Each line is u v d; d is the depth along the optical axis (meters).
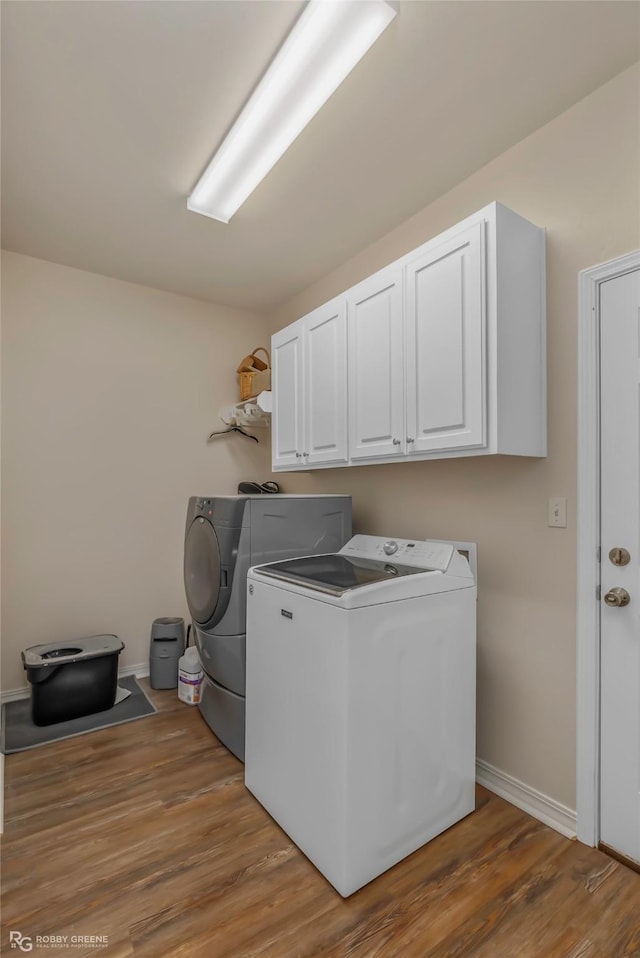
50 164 2.04
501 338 1.63
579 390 1.69
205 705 2.53
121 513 3.18
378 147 1.94
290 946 1.27
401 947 1.27
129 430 3.21
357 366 2.21
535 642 1.84
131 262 2.94
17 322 2.82
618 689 1.59
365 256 2.76
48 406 2.92
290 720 1.68
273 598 1.80
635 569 1.55
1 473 2.77
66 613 2.97
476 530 2.08
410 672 1.61
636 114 1.56
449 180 2.16
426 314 1.84
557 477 1.77
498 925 1.33
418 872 1.52
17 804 1.86
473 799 1.83
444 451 1.79
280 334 2.83
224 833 1.71
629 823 1.56
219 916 1.37
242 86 1.63
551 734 1.77
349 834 1.42
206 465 3.55
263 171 2.03
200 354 3.53
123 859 1.58
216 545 2.33
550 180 1.81
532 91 1.67
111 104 1.71
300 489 3.39
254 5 1.36
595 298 1.66
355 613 1.46
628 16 1.39
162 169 2.08
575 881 1.49
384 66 1.56
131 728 2.48
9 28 1.42
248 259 2.90
